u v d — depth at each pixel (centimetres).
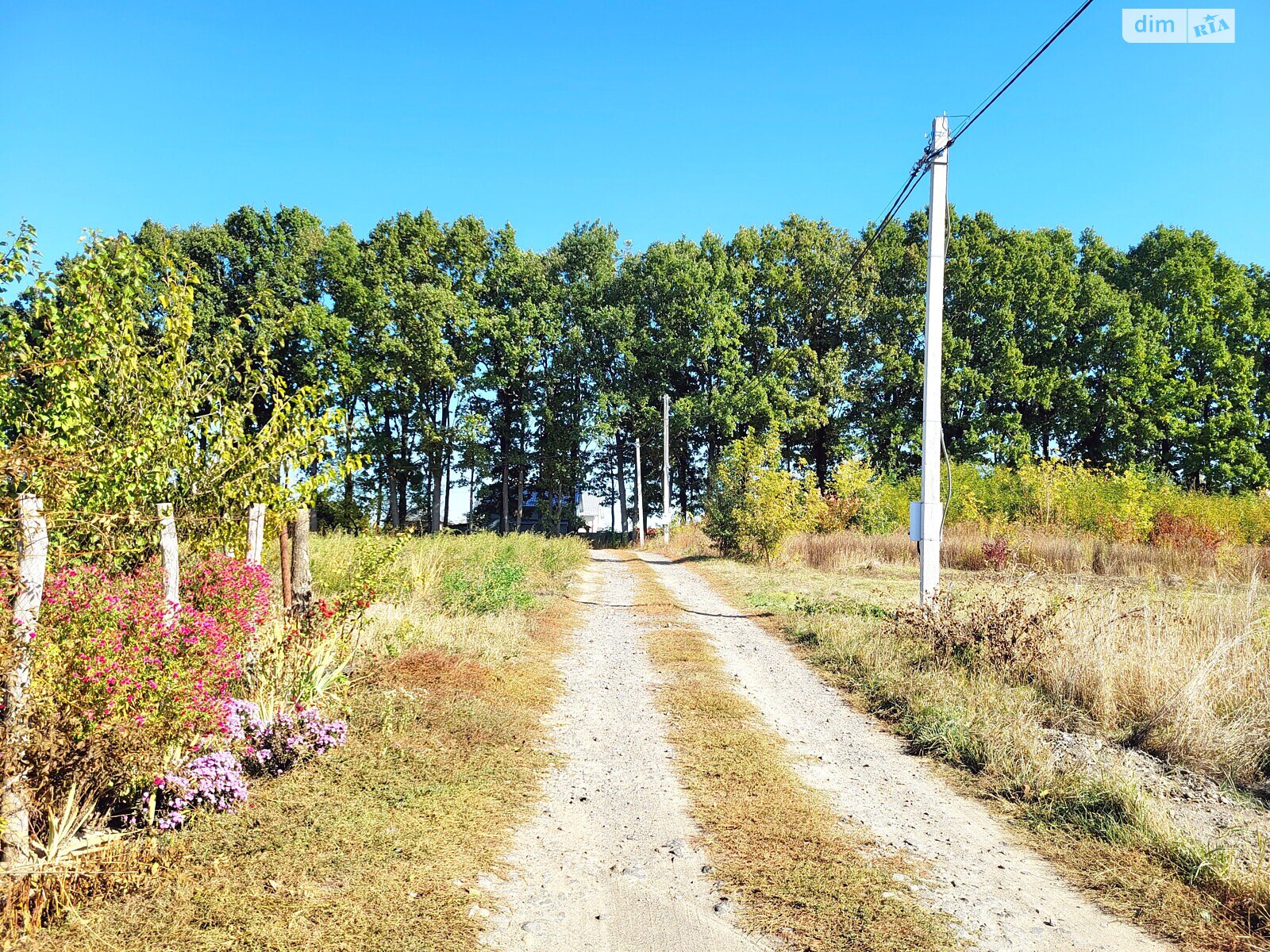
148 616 501
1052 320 4516
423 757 652
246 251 3625
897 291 4744
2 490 457
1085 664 873
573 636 1321
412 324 3806
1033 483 2961
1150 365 4462
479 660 1007
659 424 4516
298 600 870
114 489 641
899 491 3428
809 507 2953
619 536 4775
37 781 436
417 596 1348
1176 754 712
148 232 3556
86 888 411
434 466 4169
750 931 418
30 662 429
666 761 706
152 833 470
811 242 4759
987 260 4578
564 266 4800
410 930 399
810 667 1108
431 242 4197
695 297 4459
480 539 2452
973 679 937
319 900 420
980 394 4462
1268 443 4497
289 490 806
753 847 525
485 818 556
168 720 487
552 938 407
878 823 575
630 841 534
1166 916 438
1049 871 500
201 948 369
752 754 723
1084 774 640
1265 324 4484
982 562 2292
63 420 601
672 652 1184
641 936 411
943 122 1234
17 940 367
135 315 685
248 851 467
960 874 491
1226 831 553
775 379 4425
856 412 4791
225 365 782
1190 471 4403
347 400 3578
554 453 4559
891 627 1203
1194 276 4503
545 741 752
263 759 585
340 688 768
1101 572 2105
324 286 3816
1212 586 1812
